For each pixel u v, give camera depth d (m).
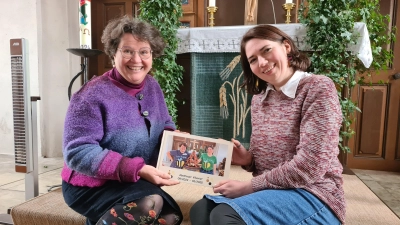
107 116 1.17
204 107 2.60
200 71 2.58
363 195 1.94
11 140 3.80
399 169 3.31
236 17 3.53
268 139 1.17
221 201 1.03
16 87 1.79
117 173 1.08
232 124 2.57
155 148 1.36
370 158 3.38
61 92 3.61
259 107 1.25
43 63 3.56
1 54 3.70
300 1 3.35
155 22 2.55
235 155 1.34
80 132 1.12
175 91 2.75
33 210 1.56
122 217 1.05
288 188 1.05
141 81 1.29
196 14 3.61
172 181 1.17
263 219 0.96
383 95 3.27
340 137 2.40
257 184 1.08
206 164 1.30
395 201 2.45
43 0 3.47
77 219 1.48
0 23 3.65
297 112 1.09
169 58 2.59
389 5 3.18
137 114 1.26
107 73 1.29
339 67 2.28
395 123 3.28
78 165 1.07
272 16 3.45
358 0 2.45
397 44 3.19
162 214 1.14
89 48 1.84
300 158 0.99
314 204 1.01
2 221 1.84
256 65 1.15
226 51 2.48
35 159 1.89
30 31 3.57
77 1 3.45
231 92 2.54
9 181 2.73
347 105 2.35
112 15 3.81
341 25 2.21
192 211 1.13
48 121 3.63
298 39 2.36
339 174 1.09
